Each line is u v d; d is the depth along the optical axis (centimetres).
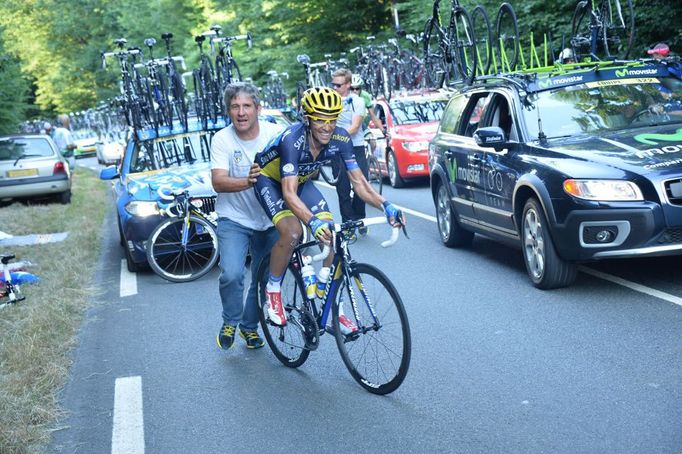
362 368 546
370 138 1455
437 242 1050
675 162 695
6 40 2406
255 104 614
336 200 1603
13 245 1303
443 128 1027
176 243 967
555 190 716
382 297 520
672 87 838
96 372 638
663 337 590
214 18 4103
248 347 668
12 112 2380
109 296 917
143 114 1259
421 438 459
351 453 450
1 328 759
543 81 849
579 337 609
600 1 1070
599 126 802
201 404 550
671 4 1602
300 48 3575
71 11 6372
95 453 481
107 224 1589
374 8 3484
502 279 816
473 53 1229
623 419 457
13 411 531
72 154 2434
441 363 584
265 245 645
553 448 430
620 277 768
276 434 488
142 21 5006
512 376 543
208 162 1090
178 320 783
